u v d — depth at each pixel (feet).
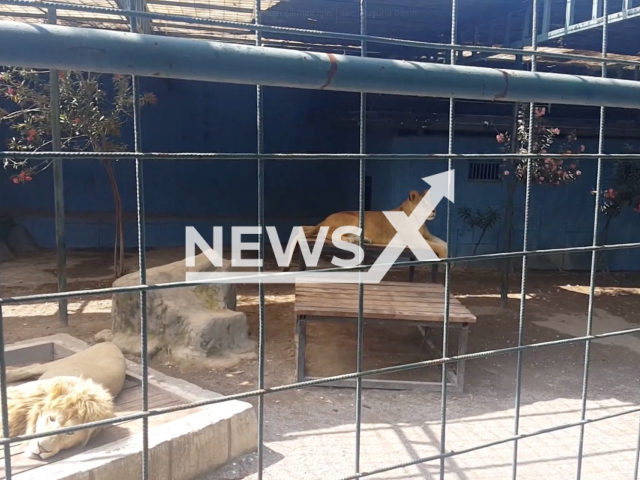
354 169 33.50
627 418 12.51
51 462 8.53
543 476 9.95
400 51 23.49
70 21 19.22
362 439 11.23
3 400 4.10
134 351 15.23
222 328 15.56
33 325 17.88
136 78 4.29
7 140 32.01
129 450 8.87
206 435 9.77
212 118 35.40
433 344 17.49
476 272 27.76
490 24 20.88
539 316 21.04
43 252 30.07
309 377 14.39
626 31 19.07
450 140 5.50
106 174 34.32
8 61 3.63
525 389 14.19
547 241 29.01
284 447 10.82
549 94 5.39
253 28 4.46
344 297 15.28
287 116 36.17
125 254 29.86
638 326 20.27
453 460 10.43
